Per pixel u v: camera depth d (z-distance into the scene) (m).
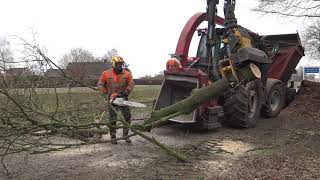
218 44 9.80
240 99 9.26
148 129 7.20
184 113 7.42
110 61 8.51
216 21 10.17
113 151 7.60
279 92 11.27
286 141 8.48
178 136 8.88
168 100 9.39
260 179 5.99
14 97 6.24
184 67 10.00
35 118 6.39
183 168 6.61
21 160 6.99
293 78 14.44
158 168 6.60
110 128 6.96
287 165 6.68
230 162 6.95
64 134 6.71
